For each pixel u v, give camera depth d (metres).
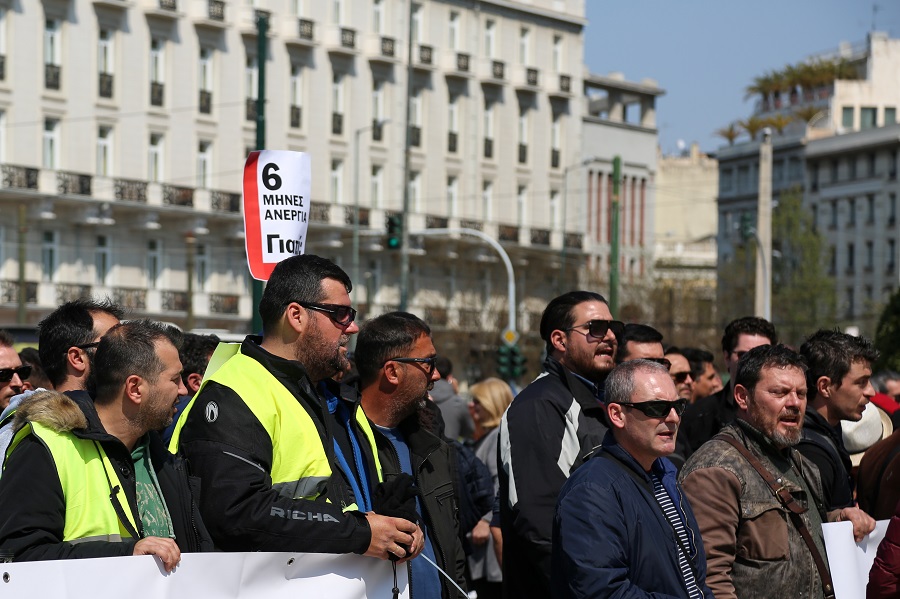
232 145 111.31
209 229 110.56
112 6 102.44
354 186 120.31
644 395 11.62
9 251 97.56
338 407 12.02
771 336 18.41
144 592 9.97
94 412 10.77
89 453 10.45
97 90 102.00
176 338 13.73
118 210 103.88
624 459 11.71
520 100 135.62
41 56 98.56
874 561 12.92
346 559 11.07
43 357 13.04
